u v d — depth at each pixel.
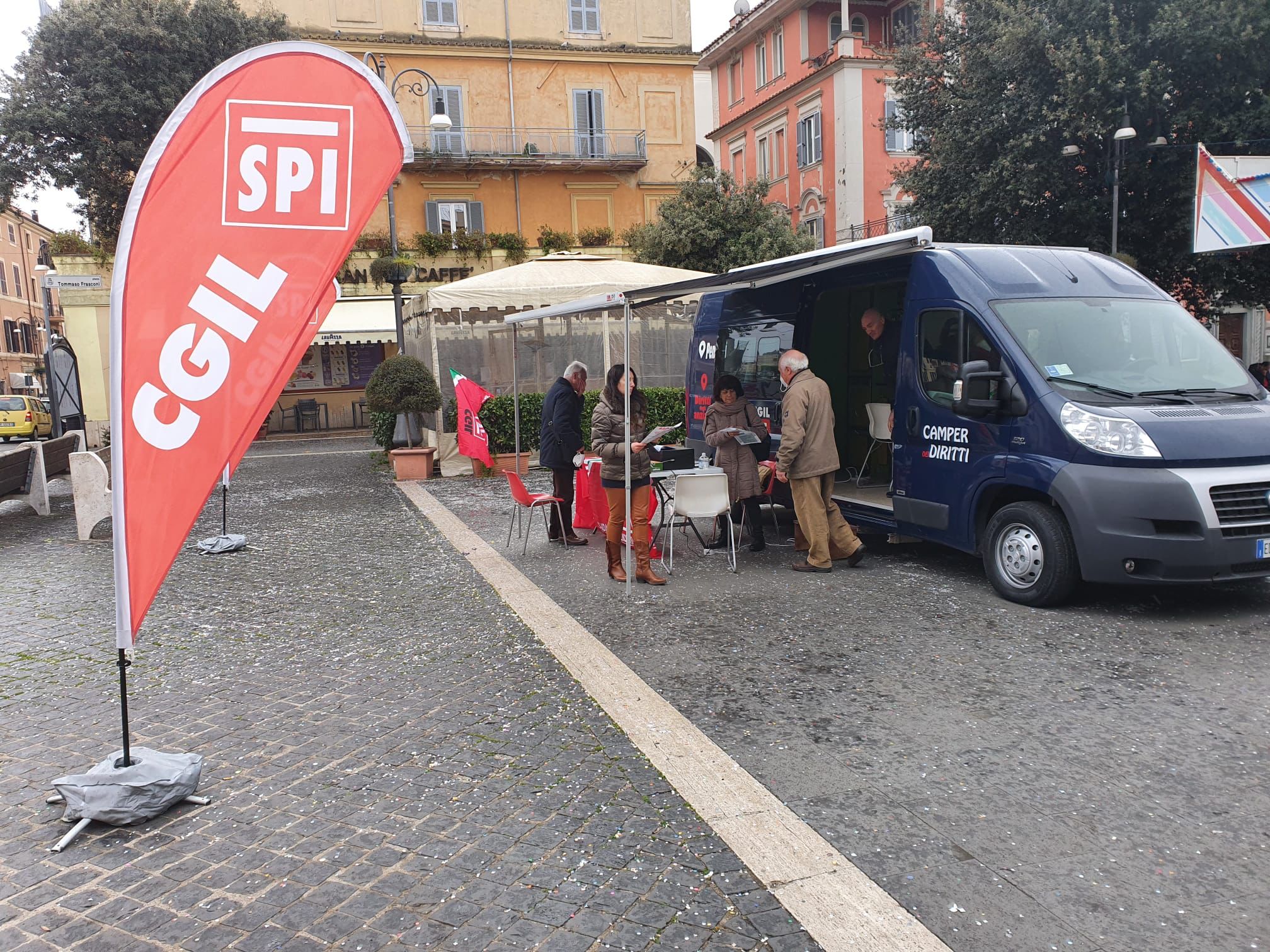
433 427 14.88
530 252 30.39
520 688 4.73
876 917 2.70
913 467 6.94
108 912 2.83
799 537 7.81
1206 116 15.34
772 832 3.21
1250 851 3.00
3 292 48.75
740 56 38.03
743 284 7.20
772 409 8.93
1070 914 2.70
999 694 4.43
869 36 33.28
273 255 3.65
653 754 3.88
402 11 29.36
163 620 6.31
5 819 3.47
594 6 30.98
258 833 3.31
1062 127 15.88
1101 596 6.12
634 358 16.58
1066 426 5.65
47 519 11.15
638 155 31.36
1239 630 5.29
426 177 30.11
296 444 23.58
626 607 6.23
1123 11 15.51
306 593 6.97
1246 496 5.31
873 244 6.30
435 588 6.99
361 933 2.68
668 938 2.62
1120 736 3.91
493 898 2.85
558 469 8.45
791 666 4.94
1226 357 6.39
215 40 24.14
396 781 3.70
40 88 23.08
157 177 3.41
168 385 3.48
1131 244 17.05
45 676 5.18
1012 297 6.40
